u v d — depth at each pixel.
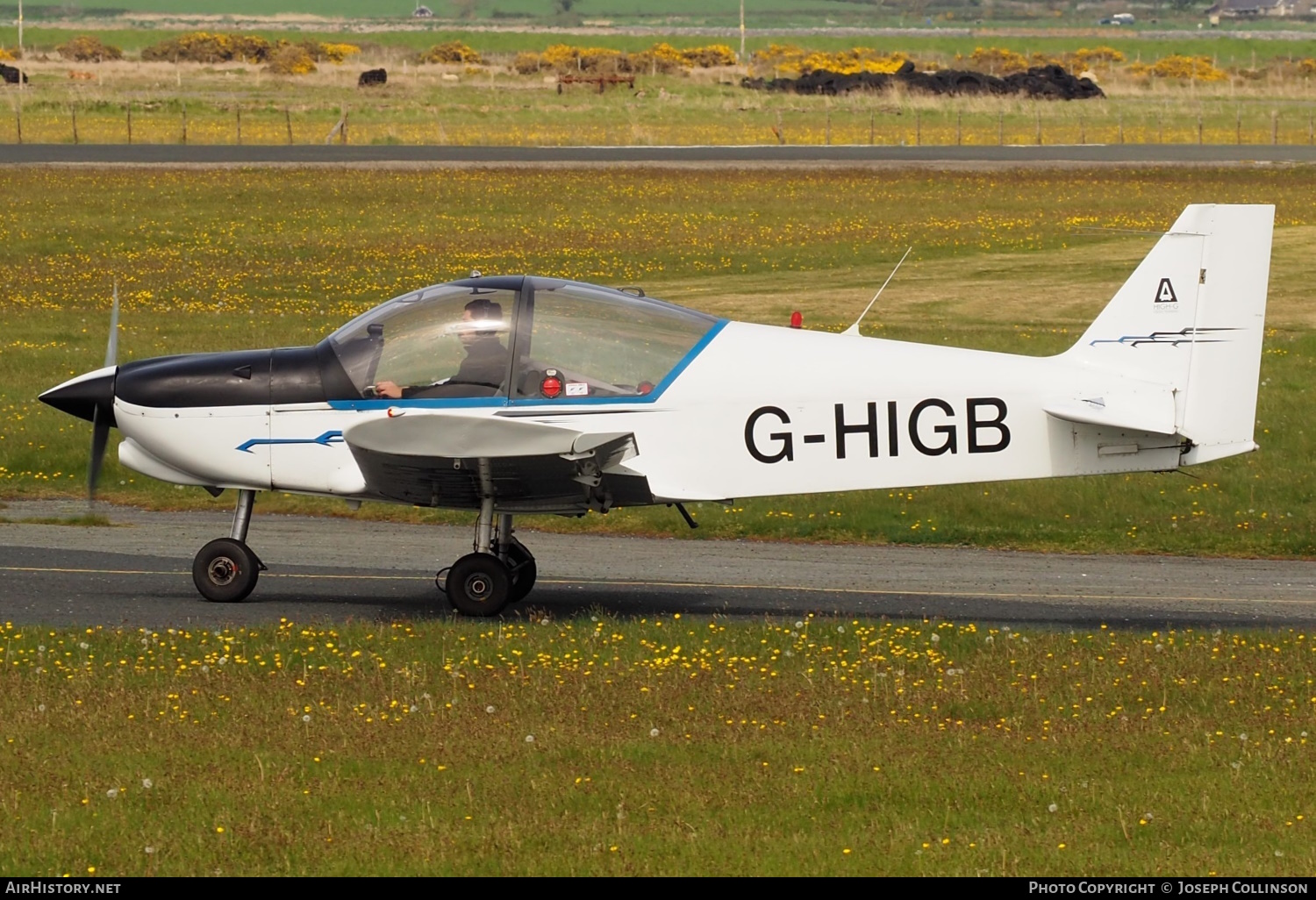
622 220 115.69
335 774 22.02
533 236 109.38
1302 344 75.88
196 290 91.25
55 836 19.56
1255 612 36.56
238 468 34.53
